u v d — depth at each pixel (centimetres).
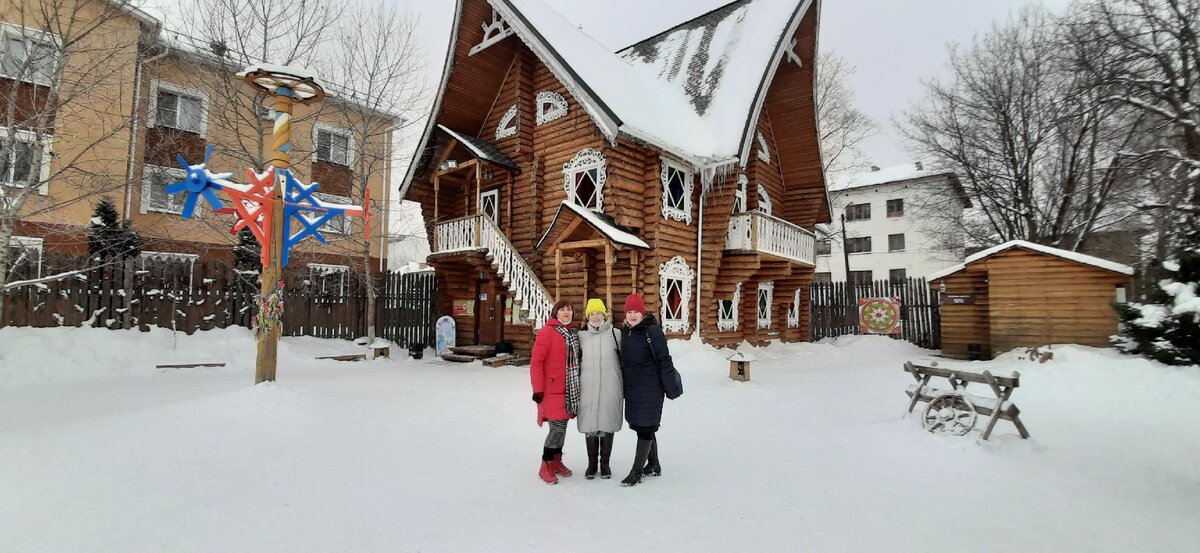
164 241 1748
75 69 1259
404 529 358
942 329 1444
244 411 603
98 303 1136
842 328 2033
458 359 1341
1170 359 888
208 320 1292
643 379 459
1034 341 1213
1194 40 1281
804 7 1455
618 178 1216
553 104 1405
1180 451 548
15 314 1043
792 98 1648
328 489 431
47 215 1516
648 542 342
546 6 1622
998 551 334
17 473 420
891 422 628
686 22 1842
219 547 329
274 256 702
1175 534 360
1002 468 485
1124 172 1448
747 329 1603
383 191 2078
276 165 726
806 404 788
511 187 1462
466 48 1460
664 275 1262
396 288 1645
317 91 751
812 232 1798
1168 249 1223
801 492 438
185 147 1770
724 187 1358
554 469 471
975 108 2019
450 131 1411
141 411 590
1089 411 727
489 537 346
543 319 1198
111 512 373
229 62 1557
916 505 410
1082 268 1168
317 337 1462
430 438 589
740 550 332
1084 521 381
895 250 3766
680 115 1430
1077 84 1549
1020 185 1938
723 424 676
